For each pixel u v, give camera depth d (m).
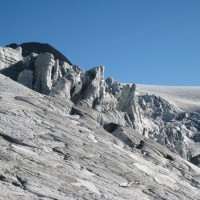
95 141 47.22
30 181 30.02
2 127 39.50
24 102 49.69
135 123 70.75
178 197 42.34
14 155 33.97
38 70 72.62
